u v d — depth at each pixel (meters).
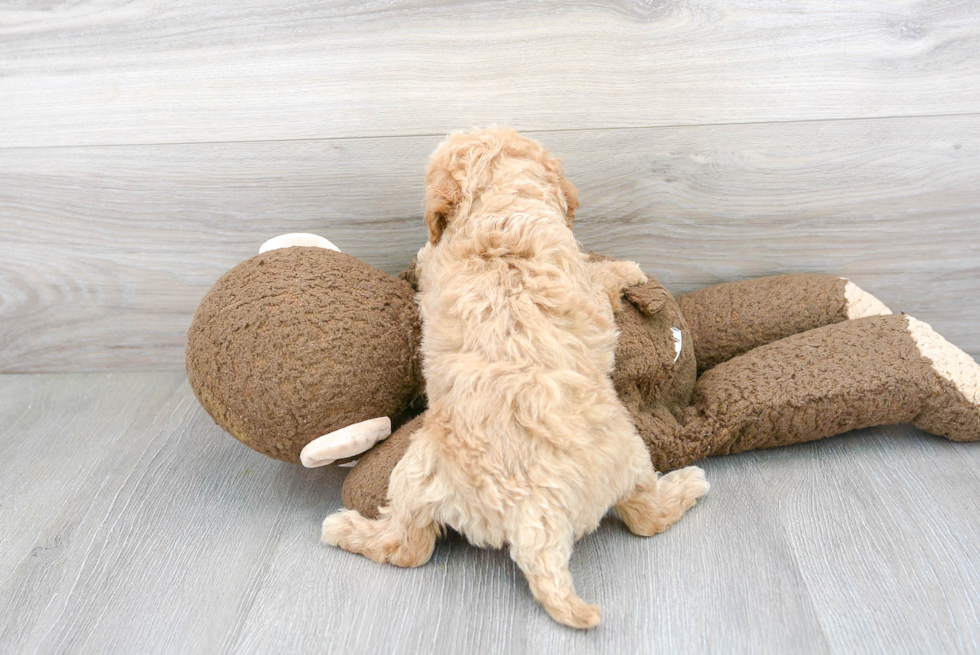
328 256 1.51
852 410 1.57
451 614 1.24
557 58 1.70
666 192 1.84
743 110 1.75
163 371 2.10
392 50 1.69
